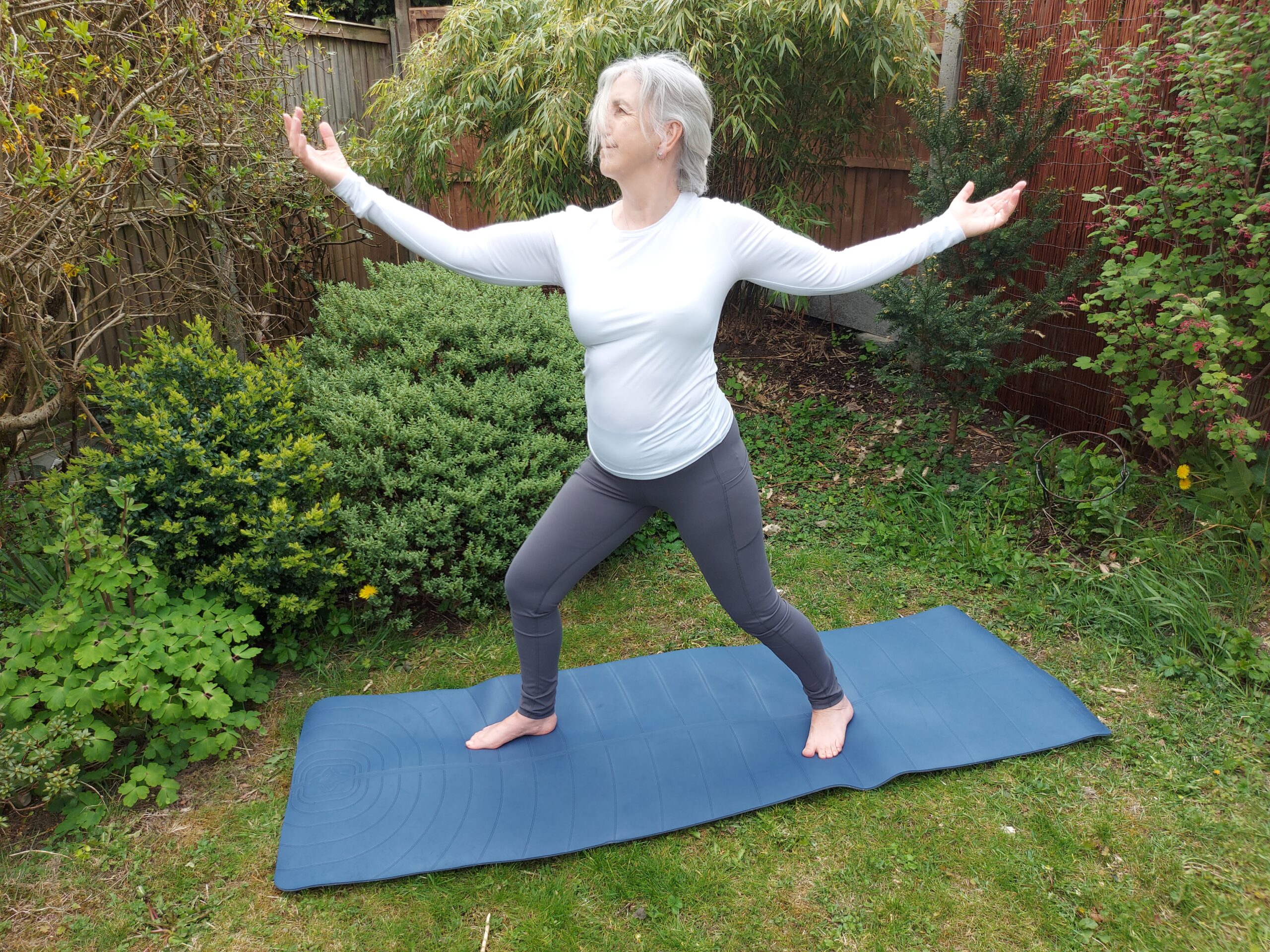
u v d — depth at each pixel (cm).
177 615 243
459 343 356
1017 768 236
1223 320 290
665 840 214
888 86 454
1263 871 202
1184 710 258
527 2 484
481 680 279
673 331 188
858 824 218
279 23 391
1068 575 323
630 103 176
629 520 217
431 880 203
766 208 491
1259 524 311
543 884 202
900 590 328
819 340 552
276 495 278
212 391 300
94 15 329
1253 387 344
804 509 385
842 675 274
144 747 244
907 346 392
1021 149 376
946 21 430
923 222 495
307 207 456
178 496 270
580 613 315
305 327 521
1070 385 414
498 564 300
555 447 323
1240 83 300
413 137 523
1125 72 330
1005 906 195
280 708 266
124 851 210
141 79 335
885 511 376
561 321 382
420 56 514
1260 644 281
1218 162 301
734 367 520
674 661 281
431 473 303
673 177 186
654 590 328
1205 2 320
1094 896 197
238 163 402
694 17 407
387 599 292
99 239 353
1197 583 300
